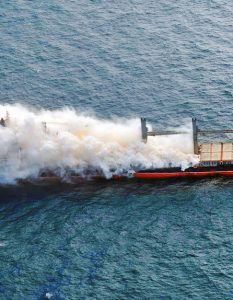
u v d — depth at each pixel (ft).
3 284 325.21
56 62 505.25
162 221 363.15
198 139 422.00
